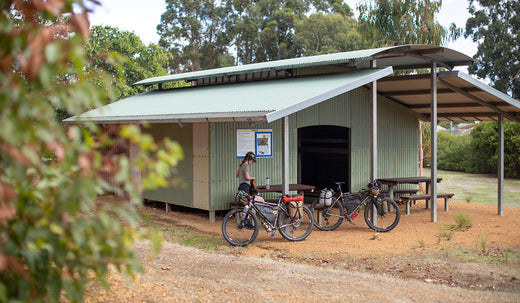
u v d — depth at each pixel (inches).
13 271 85.9
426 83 447.8
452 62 432.8
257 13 1980.8
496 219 432.1
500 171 461.7
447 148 1129.4
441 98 488.1
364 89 508.1
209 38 2129.7
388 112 530.0
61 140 80.8
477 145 1031.0
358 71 417.4
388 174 530.9
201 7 2111.2
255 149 442.9
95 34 750.5
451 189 739.4
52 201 84.6
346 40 1696.6
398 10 861.8
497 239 340.5
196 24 2043.6
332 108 488.4
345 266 274.2
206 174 424.5
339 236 357.7
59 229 80.6
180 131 451.5
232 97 427.2
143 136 81.4
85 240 84.2
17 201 83.6
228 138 429.1
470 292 221.6
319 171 591.2
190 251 306.8
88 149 82.3
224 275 248.4
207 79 581.0
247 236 357.1
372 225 377.7
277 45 1903.3
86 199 83.0
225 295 211.6
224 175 427.2
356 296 214.8
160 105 485.1
